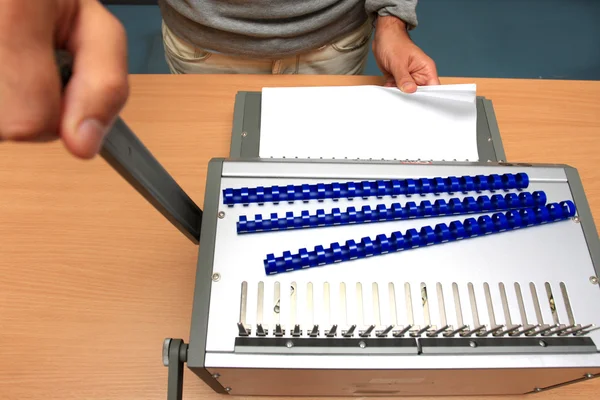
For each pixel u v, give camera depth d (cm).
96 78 21
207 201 47
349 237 46
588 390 52
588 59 158
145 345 52
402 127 60
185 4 72
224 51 80
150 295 55
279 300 42
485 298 43
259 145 60
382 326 41
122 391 49
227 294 42
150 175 33
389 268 44
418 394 52
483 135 63
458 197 49
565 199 49
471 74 154
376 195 48
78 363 50
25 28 18
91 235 59
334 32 80
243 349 39
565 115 71
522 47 161
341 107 62
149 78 73
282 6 72
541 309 43
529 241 46
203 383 51
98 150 21
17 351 51
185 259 58
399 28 74
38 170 64
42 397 49
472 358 40
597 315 43
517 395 53
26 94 18
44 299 54
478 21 168
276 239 45
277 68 85
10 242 58
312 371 40
